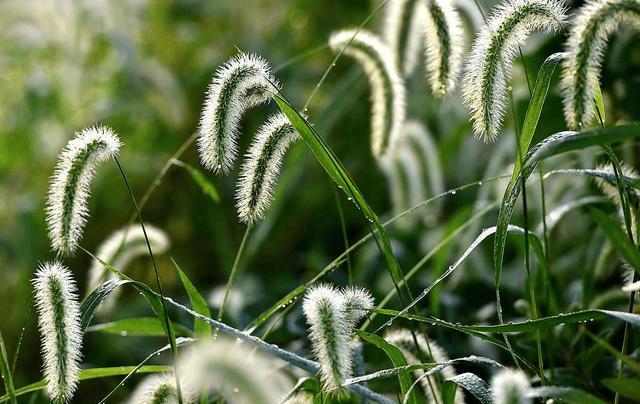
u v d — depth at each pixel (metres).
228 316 6.47
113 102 9.73
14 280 8.77
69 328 3.19
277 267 8.88
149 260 8.79
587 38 3.32
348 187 3.59
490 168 6.67
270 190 3.56
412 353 3.83
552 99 5.99
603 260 4.78
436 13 3.93
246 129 9.51
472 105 3.52
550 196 6.36
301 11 11.43
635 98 6.01
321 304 2.92
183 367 2.57
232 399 3.54
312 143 3.57
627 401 4.42
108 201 9.41
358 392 3.38
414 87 9.12
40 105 10.01
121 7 10.22
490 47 3.47
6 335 8.16
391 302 6.39
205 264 8.93
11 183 9.88
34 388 3.81
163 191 9.47
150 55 10.98
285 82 10.49
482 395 3.10
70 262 8.83
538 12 3.47
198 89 10.15
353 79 6.87
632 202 4.00
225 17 11.46
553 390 2.90
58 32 10.17
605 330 4.75
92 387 7.12
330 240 8.96
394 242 7.34
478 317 5.94
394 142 4.45
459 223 6.37
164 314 3.34
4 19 10.15
